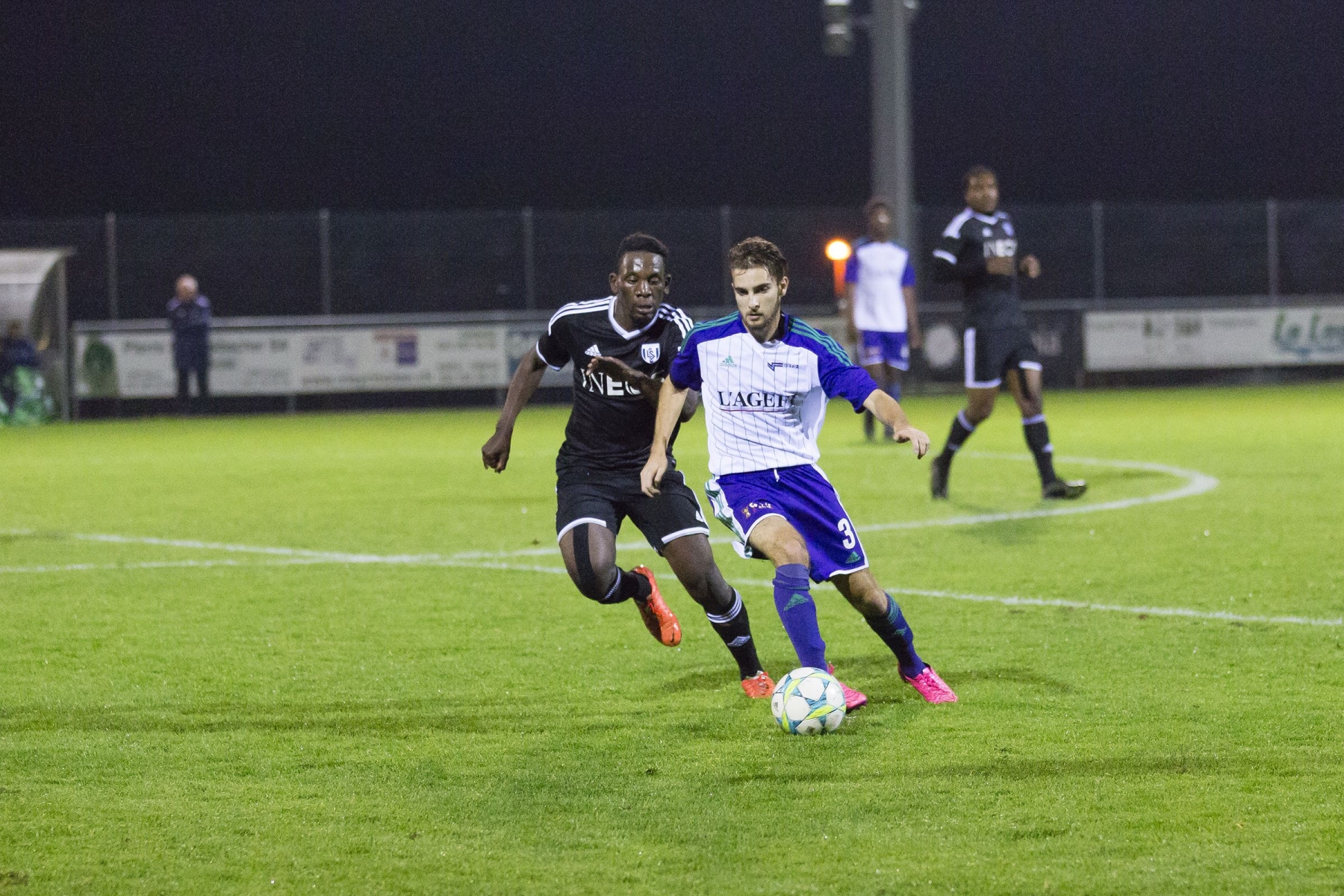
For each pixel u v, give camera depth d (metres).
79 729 18.59
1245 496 40.00
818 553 19.20
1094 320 94.25
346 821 14.98
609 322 20.48
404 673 21.45
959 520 36.72
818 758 16.89
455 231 95.12
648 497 20.39
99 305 93.25
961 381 93.00
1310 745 17.05
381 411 91.19
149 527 38.22
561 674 21.30
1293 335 95.38
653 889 13.10
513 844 14.27
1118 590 27.06
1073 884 13.05
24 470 54.69
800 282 96.75
